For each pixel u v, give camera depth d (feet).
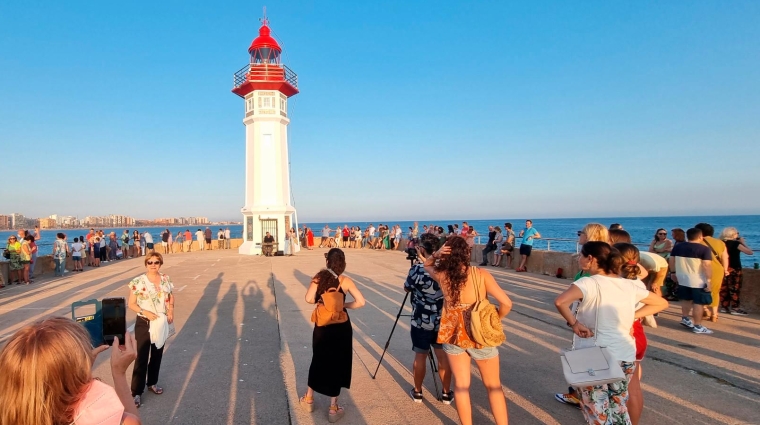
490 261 55.88
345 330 13.89
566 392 15.38
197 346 21.93
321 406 14.70
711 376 16.37
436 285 14.10
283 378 17.35
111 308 9.89
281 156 87.97
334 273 14.23
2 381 4.92
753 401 14.23
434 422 13.46
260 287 41.63
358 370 18.13
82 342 5.35
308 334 23.97
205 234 103.71
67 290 41.83
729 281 26.99
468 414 11.38
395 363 18.99
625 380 10.35
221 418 13.93
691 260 22.58
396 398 15.26
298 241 94.43
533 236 47.42
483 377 11.57
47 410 4.90
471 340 11.20
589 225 15.93
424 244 14.33
